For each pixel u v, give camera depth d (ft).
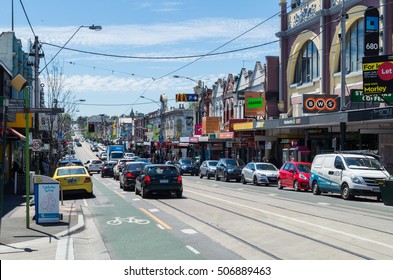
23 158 144.77
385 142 97.81
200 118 222.07
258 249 33.06
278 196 76.38
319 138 118.83
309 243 34.91
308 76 130.31
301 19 131.13
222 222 46.50
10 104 44.29
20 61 135.23
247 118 156.25
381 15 95.76
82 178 77.87
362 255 30.55
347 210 55.83
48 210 46.75
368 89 83.71
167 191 73.31
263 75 150.92
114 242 37.42
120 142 428.15
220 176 128.88
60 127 161.17
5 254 33.30
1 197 34.12
